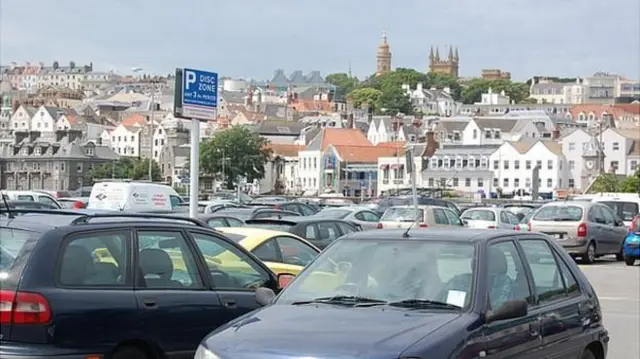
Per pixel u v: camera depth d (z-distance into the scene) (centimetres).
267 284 1066
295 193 14188
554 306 928
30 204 2308
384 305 819
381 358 694
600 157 13825
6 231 886
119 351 891
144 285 926
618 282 2627
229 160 14188
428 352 714
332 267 889
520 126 16288
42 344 831
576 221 3262
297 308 821
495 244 885
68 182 13862
